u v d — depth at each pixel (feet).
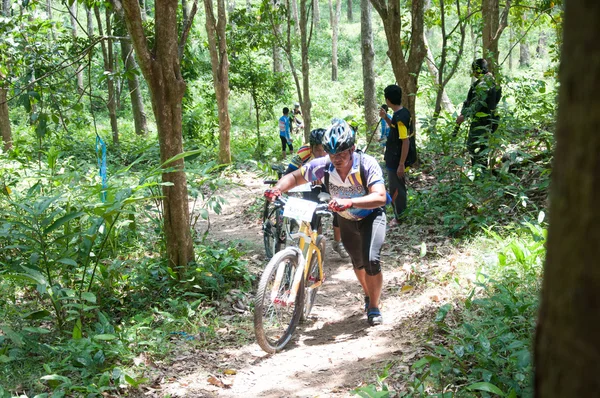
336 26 96.27
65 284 17.17
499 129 24.54
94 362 12.94
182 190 18.78
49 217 15.46
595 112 2.44
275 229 22.08
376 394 9.49
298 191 17.92
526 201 22.26
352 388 12.09
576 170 2.53
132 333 14.69
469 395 10.50
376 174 14.21
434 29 105.19
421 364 10.44
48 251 16.35
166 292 18.20
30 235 15.98
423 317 15.11
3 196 23.00
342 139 13.56
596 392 2.52
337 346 14.64
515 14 49.37
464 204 23.53
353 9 147.84
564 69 2.61
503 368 11.17
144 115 61.16
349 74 103.91
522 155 23.22
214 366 13.85
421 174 30.68
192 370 13.62
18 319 14.87
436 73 50.80
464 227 22.22
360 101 86.94
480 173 24.43
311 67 105.60
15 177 28.58
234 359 14.28
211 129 61.36
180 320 15.98
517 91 31.76
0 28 25.76
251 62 54.95
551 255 2.73
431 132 28.25
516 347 10.81
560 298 2.66
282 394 12.29
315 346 14.87
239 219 31.65
